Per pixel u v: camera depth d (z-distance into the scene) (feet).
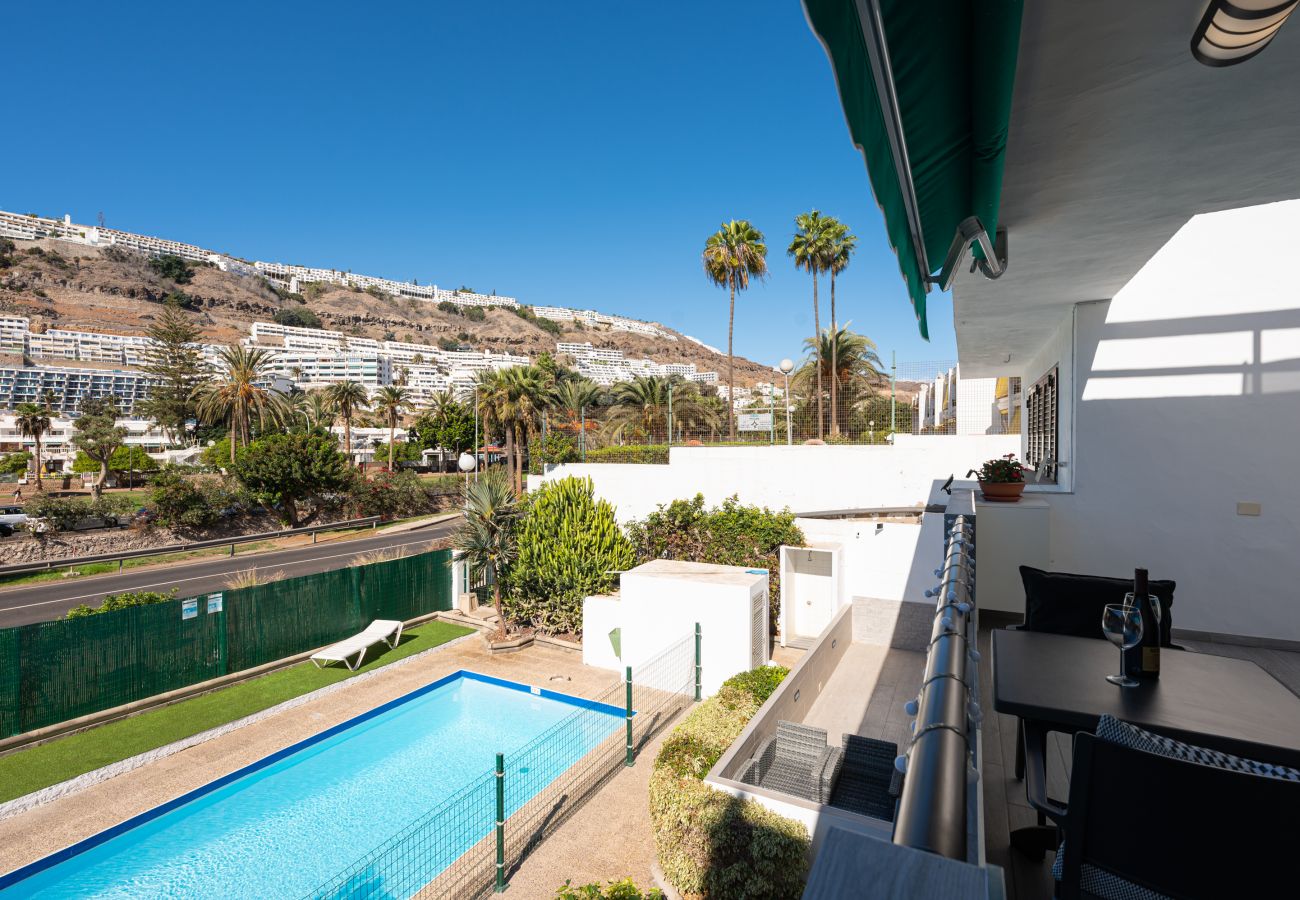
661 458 60.03
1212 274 20.56
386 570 46.03
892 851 2.44
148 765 27.27
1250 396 20.29
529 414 126.52
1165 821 5.12
